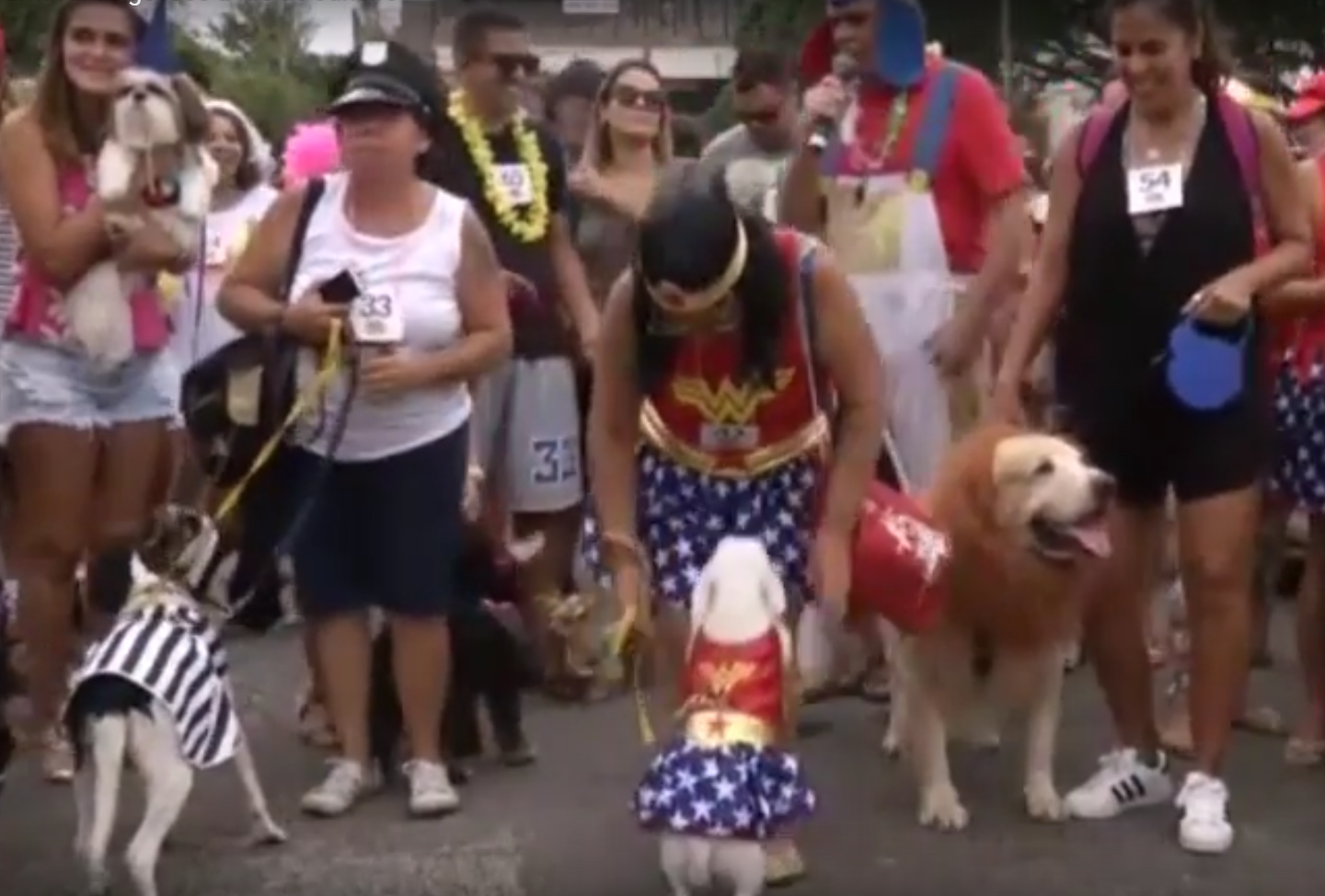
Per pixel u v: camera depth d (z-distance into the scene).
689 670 7.49
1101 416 8.84
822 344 7.67
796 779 7.27
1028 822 9.00
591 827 8.96
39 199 9.02
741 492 7.89
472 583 9.81
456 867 8.42
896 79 10.06
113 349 9.15
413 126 8.95
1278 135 8.59
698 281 7.20
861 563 7.95
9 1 26.84
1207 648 8.74
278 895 8.09
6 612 8.77
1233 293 8.23
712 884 7.68
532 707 11.28
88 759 7.77
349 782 9.27
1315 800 9.34
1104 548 8.21
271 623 9.95
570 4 51.72
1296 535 12.40
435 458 9.06
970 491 8.40
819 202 10.39
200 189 9.17
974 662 8.76
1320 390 9.70
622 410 7.85
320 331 8.69
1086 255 8.81
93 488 9.40
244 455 8.85
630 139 12.09
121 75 9.03
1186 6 8.46
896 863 8.44
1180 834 8.66
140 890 7.72
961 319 10.02
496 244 11.06
